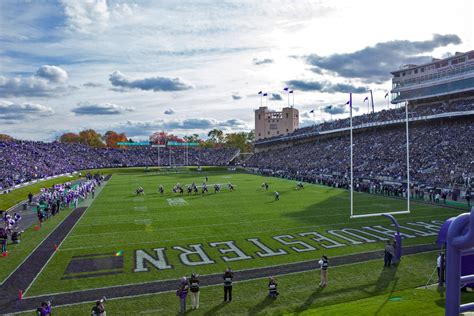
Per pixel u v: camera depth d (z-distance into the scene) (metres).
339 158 63.53
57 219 27.50
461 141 47.66
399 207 30.84
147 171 82.00
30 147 73.12
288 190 43.59
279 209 30.44
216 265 16.83
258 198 37.00
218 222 25.56
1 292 14.04
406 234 21.89
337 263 16.94
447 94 59.22
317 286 14.29
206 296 13.51
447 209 29.69
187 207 31.88
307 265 16.69
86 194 39.06
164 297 13.45
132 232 23.02
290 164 74.00
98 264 17.11
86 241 21.11
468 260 10.93
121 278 15.34
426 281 14.62
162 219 26.83
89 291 14.05
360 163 56.31
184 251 18.97
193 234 22.34
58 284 14.77
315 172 60.41
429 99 64.75
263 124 120.44
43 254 18.78
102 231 23.41
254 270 16.14
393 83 71.94
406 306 11.96
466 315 8.91
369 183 42.97
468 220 5.02
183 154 103.00
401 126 62.78
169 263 17.16
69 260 17.73
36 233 23.23
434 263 16.73
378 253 18.31
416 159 48.50
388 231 22.64
